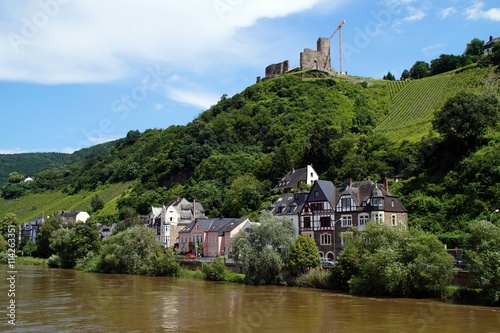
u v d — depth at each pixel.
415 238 61.59
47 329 43.12
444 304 54.28
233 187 141.88
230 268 87.75
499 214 78.94
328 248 88.44
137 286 75.25
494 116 100.75
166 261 94.75
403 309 51.66
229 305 55.62
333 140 137.88
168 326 44.44
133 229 103.38
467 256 55.31
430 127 137.88
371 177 110.88
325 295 62.84
